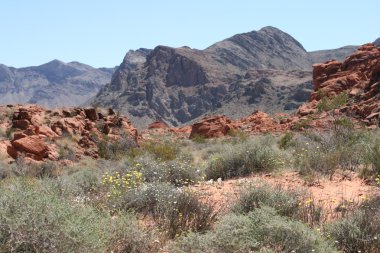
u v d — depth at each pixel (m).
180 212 7.22
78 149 23.48
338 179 9.75
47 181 8.45
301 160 11.76
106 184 9.74
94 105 34.03
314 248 5.39
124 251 5.75
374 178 9.48
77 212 5.20
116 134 29.67
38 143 20.09
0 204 4.68
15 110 29.16
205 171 12.70
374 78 38.16
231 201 7.88
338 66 51.44
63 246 4.62
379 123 28.36
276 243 5.52
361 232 5.97
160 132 58.59
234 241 5.38
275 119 57.34
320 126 30.09
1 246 4.43
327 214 7.03
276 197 7.35
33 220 4.56
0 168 16.47
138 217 7.42
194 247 5.47
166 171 11.36
